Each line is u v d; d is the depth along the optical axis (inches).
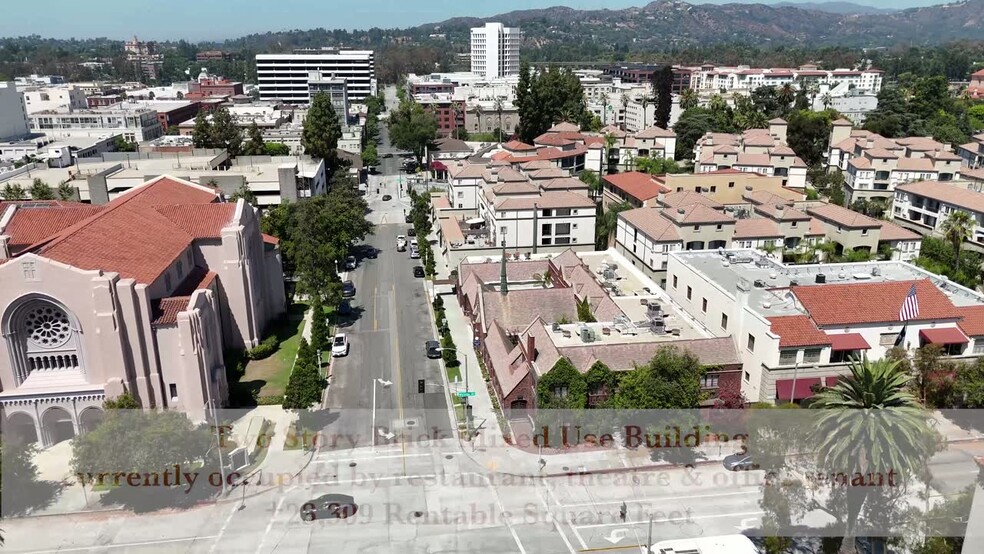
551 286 3597.4
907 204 5467.5
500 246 4611.2
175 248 2950.3
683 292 3358.8
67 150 5792.3
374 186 7347.4
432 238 5442.9
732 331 2797.7
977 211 4719.5
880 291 2711.6
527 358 2674.7
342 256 4490.7
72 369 2485.2
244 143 6993.1
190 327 2470.5
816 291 2706.7
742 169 6496.1
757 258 3432.6
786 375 2524.6
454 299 4092.0
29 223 3189.0
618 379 2512.3
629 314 3097.9
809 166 7298.2
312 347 3105.3
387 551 2000.5
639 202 5260.8
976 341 2667.3
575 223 4729.3
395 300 4111.7
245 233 3240.7
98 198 4714.6
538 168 5516.7
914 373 2472.9
